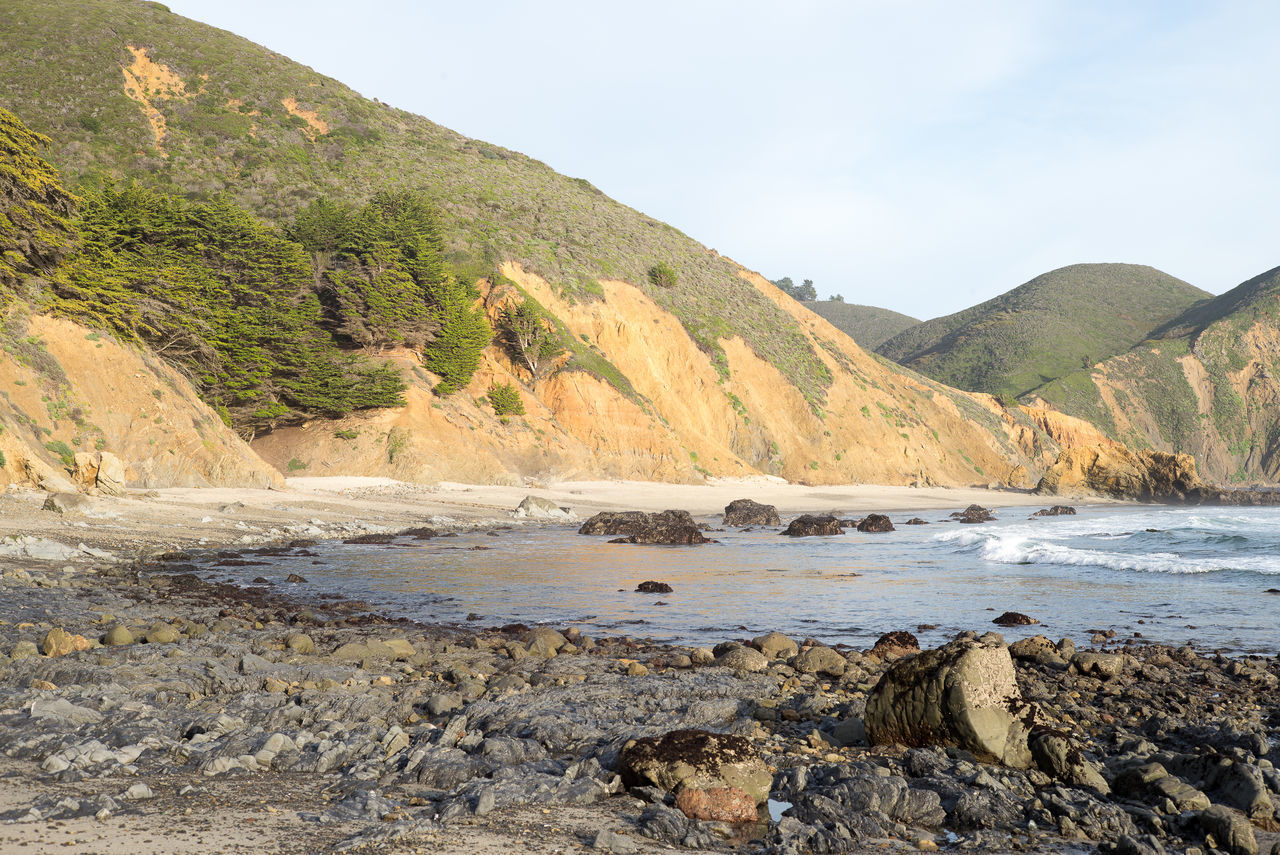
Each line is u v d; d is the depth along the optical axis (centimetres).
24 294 3672
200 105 8569
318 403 5372
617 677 1073
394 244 6119
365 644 1198
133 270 4403
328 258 6153
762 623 1620
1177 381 16450
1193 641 1459
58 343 3662
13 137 3631
